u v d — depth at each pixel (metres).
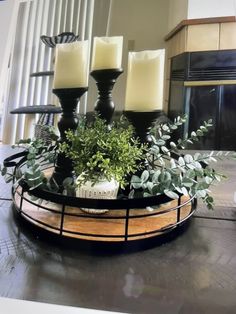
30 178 0.53
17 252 0.44
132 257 0.45
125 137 0.57
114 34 3.34
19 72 3.31
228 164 1.17
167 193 0.50
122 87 1.55
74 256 0.44
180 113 2.79
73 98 0.62
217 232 0.54
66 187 0.57
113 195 0.56
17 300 0.34
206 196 0.56
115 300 0.34
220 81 2.70
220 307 0.34
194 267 0.42
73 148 0.56
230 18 2.64
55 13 3.26
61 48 0.62
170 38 3.21
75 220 0.54
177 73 2.93
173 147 0.67
